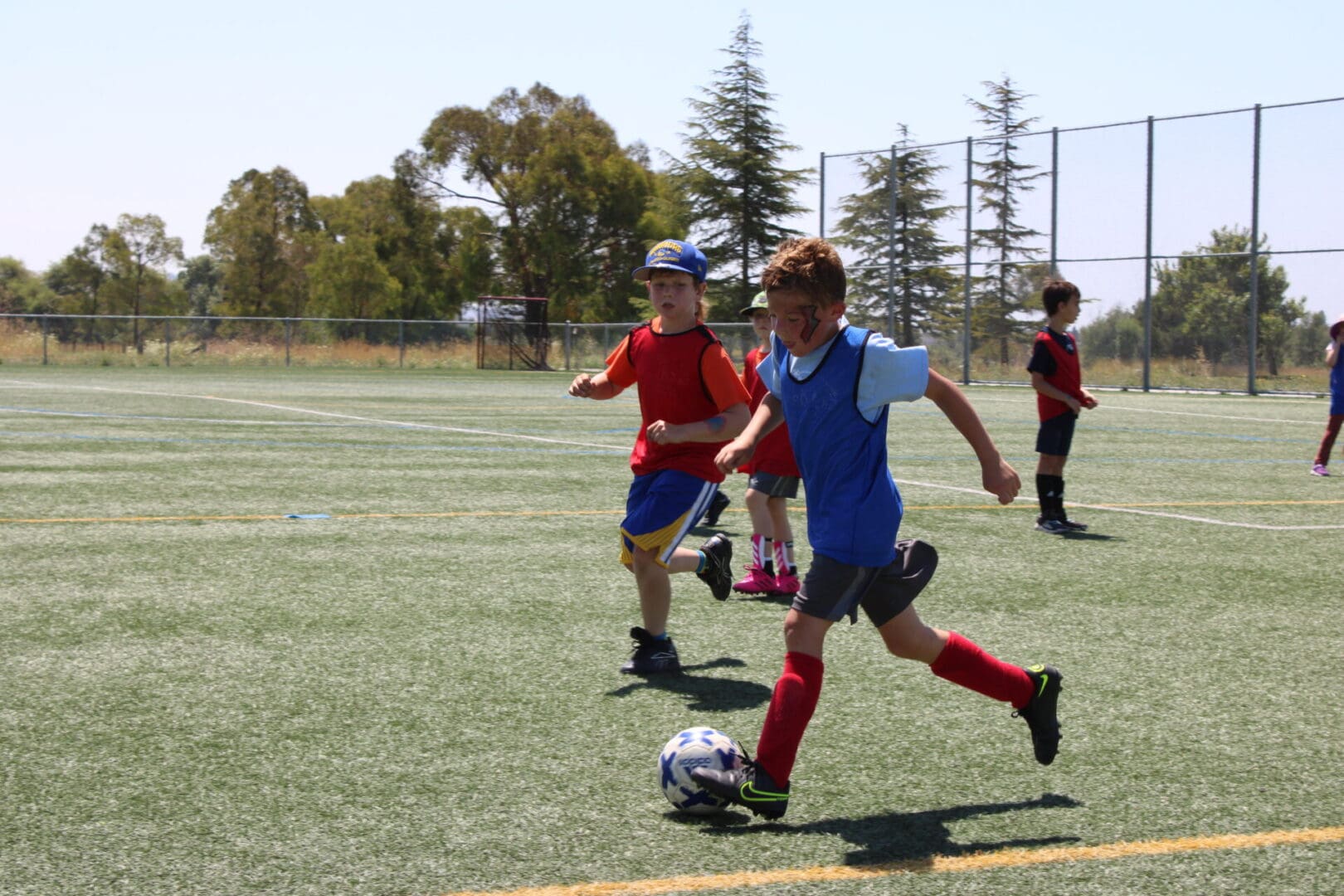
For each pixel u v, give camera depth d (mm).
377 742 4590
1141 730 4879
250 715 4895
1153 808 4031
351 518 10102
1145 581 7914
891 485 3949
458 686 5340
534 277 71688
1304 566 8477
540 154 69625
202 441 16766
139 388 30375
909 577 3984
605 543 9000
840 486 3885
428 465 14211
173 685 5301
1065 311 9672
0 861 3516
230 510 10438
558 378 41844
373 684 5359
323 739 4613
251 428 19031
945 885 3418
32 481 12164
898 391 3812
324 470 13477
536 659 5812
